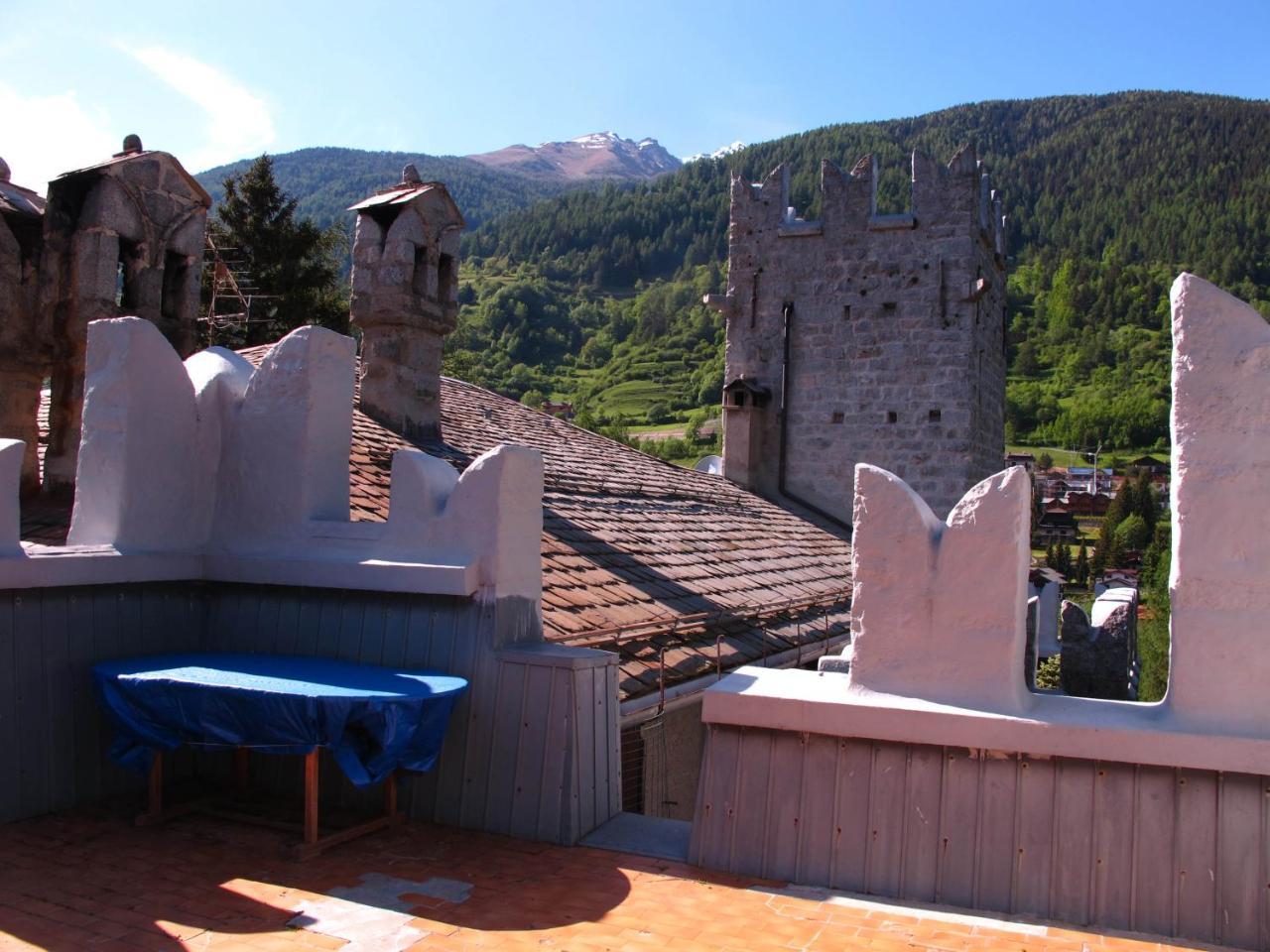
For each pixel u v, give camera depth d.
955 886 4.12
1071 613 10.91
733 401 20.53
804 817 4.39
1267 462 3.94
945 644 4.30
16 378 8.46
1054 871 4.01
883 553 4.43
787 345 20.50
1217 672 3.96
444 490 5.59
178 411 5.98
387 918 3.99
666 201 170.25
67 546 5.55
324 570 5.61
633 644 8.08
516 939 3.80
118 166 8.22
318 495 5.95
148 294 8.53
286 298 30.80
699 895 4.21
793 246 20.62
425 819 5.22
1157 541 50.97
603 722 5.23
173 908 4.08
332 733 4.47
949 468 19.33
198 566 6.04
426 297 11.30
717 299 20.86
